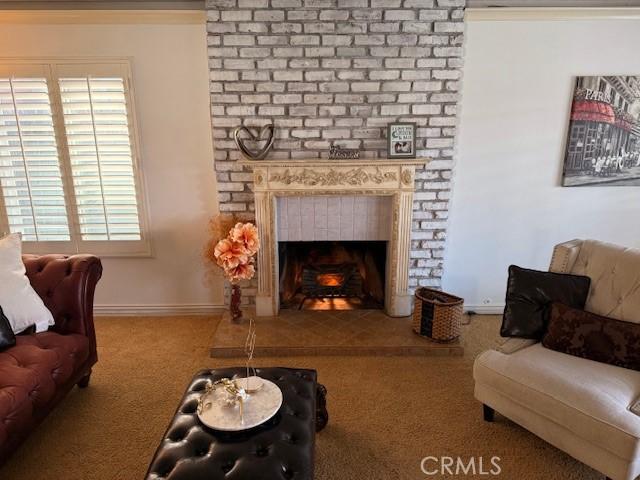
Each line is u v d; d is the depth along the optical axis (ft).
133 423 7.56
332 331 10.27
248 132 9.93
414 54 9.78
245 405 5.54
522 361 6.86
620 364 6.56
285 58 9.78
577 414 5.91
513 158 10.75
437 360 9.53
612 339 6.67
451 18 9.57
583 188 10.95
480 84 10.26
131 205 10.91
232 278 9.81
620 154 10.66
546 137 10.61
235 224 10.05
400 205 10.21
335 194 10.18
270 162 9.80
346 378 8.86
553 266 8.20
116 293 11.66
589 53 10.10
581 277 7.66
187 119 10.48
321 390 6.90
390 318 10.92
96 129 10.37
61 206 10.87
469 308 11.85
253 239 9.71
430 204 10.71
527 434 7.30
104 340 10.44
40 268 8.18
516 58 10.12
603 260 7.63
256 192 10.14
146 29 9.95
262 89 9.95
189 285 11.64
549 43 10.03
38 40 9.95
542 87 10.30
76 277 8.00
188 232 11.22
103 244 11.18
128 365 9.38
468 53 10.07
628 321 6.93
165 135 10.57
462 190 10.94
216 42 9.65
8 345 6.94
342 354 9.66
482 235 11.30
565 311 7.16
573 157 10.69
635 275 7.14
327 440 7.12
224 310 11.76
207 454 4.86
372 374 9.01
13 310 7.30
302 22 9.57
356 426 7.47
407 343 9.77
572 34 9.98
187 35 9.98
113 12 9.67
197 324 11.27
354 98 10.02
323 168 9.96
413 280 11.23
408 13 9.53
